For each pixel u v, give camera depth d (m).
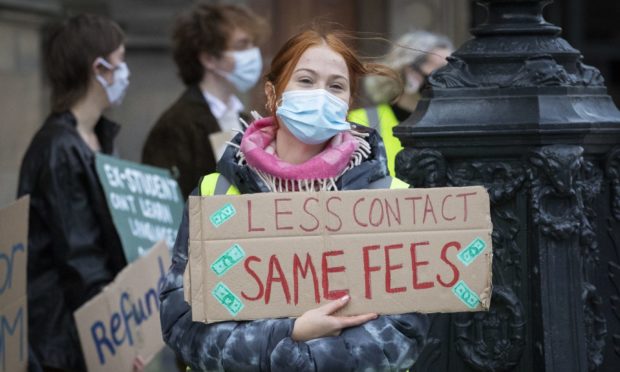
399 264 6.50
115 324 10.06
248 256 6.46
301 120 6.62
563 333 8.04
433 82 8.29
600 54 26.70
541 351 8.07
